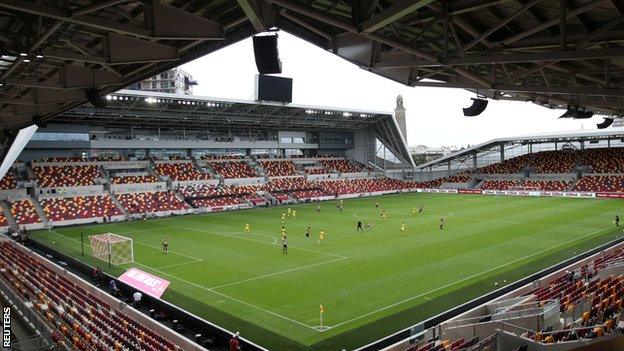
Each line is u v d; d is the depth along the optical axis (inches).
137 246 1706.4
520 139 3882.9
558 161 3732.8
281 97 2906.0
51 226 2324.1
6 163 2201.0
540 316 717.3
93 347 687.1
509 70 863.7
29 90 1133.7
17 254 1534.2
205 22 693.3
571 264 1165.1
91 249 1675.7
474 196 3353.8
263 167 3612.2
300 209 2834.6
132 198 2755.9
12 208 2372.0
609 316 692.1
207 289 1121.4
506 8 550.3
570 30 597.0
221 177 3282.5
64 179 2682.1
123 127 3073.3
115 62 768.3
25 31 735.7
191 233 1995.6
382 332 818.2
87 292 1055.0
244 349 748.6
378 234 1820.9
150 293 1006.4
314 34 722.8
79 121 2775.6
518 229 1835.6
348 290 1076.5
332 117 3489.2
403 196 3555.6
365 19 498.6
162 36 639.8
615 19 473.4
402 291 1055.0
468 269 1229.7
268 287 1122.0
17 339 714.2
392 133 3981.3
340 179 3850.9
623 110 1257.4
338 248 1561.3
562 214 2240.4
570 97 1027.9
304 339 801.6
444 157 4234.7
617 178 3235.7
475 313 836.6
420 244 1587.1
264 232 1957.4
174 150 3351.4
